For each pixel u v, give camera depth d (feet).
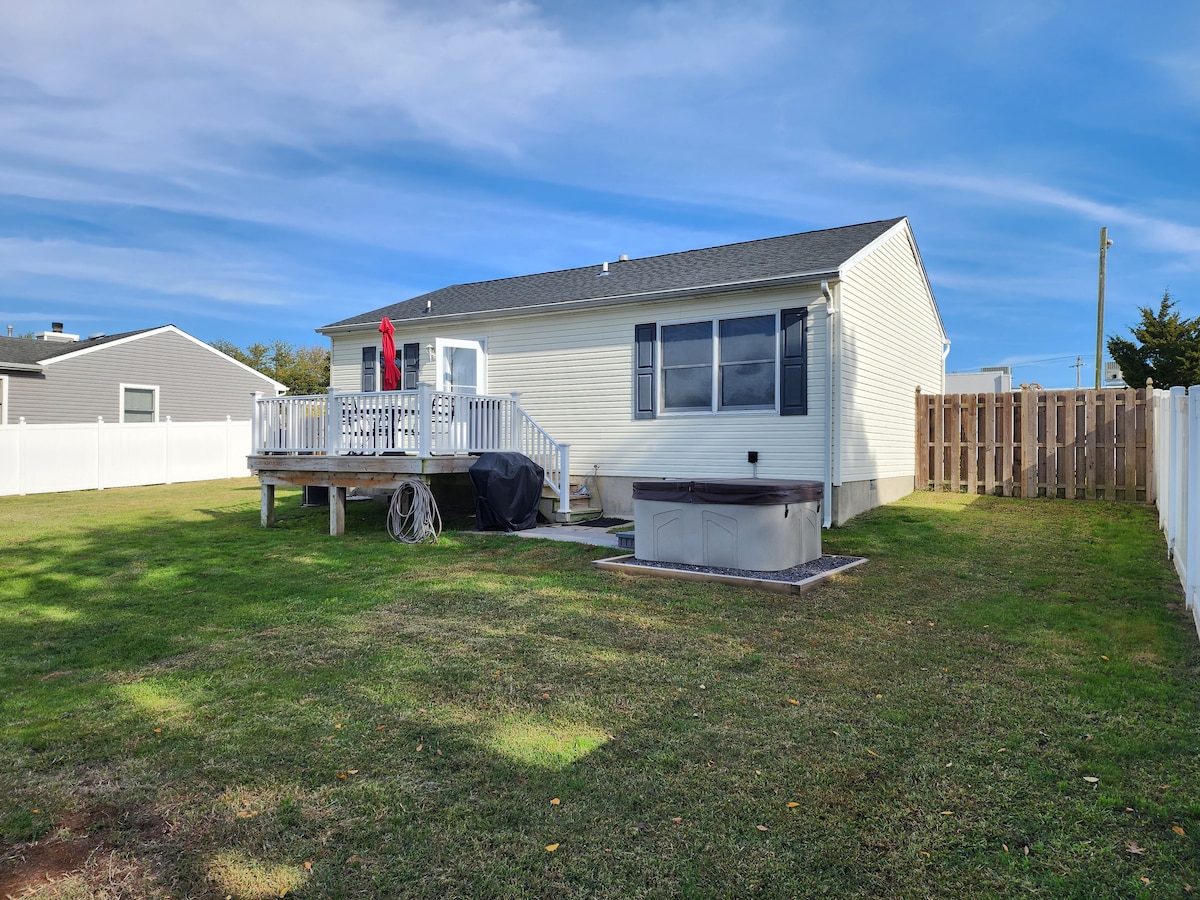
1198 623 15.94
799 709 12.96
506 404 38.24
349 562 27.43
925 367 48.47
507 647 16.81
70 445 58.54
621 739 11.87
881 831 9.02
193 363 79.30
